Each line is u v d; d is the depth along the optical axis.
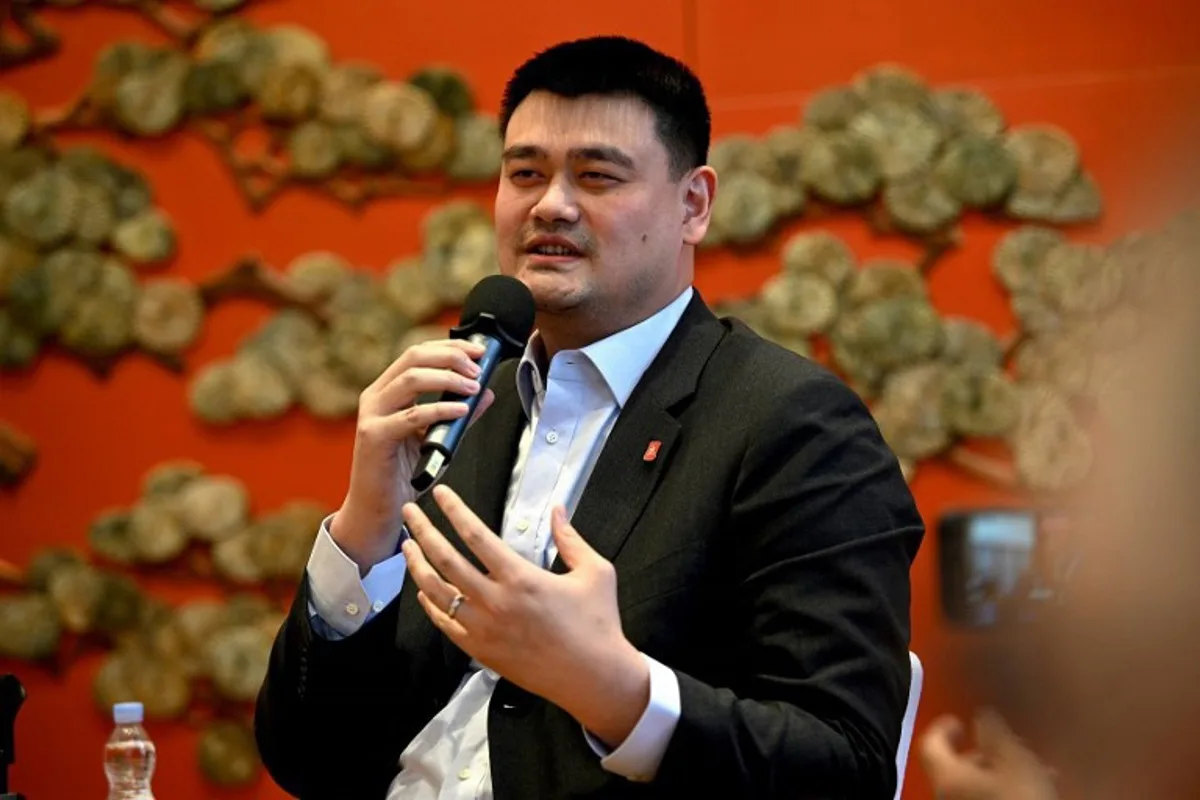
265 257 11.71
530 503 6.16
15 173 11.89
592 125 6.17
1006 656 2.95
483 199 11.52
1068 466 10.41
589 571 5.00
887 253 10.92
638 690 5.00
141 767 9.20
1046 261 10.62
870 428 5.98
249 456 11.64
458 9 11.73
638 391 6.16
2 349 11.80
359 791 6.31
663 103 6.30
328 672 6.04
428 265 11.34
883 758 5.34
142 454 11.75
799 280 10.82
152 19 11.94
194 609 11.45
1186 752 2.49
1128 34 10.81
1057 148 10.71
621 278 6.19
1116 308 10.46
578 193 6.20
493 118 11.49
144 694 11.42
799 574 5.52
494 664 4.93
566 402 6.27
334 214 11.66
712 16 11.37
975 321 10.80
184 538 11.52
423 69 11.57
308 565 6.14
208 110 11.78
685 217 6.55
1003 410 10.54
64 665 11.64
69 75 12.00
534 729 5.64
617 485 5.95
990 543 5.13
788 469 5.70
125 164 11.92
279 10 11.91
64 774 11.56
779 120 11.20
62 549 11.72
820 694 5.31
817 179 10.90
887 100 10.94
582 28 11.58
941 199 10.77
